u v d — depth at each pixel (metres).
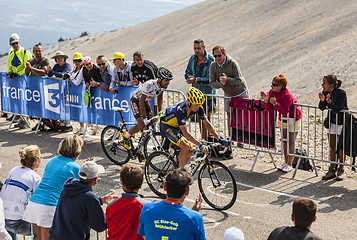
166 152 6.96
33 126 10.29
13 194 4.49
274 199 6.15
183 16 54.34
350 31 28.02
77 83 8.95
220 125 10.66
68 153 4.41
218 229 5.39
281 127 7.04
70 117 9.32
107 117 8.80
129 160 7.95
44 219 4.23
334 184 6.61
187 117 5.87
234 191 5.71
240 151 8.48
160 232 3.12
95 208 3.77
